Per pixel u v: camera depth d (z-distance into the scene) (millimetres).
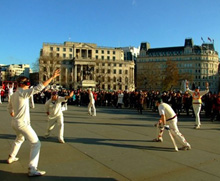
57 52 103250
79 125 11578
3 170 5055
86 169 5164
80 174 4863
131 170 5129
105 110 21578
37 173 4742
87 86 45594
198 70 112125
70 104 30188
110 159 5922
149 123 12664
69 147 7094
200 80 111812
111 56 112000
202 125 12492
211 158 6105
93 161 5742
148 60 120500
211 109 16672
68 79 100000
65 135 8914
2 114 15617
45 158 5953
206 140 8438
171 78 68188
